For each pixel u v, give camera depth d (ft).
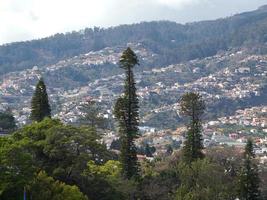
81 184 192.75
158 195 229.04
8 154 157.38
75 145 192.34
